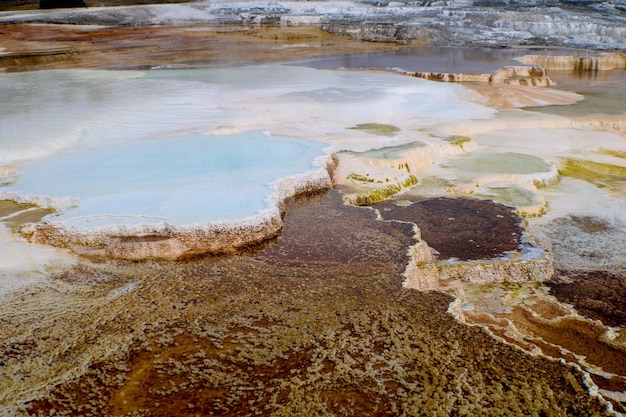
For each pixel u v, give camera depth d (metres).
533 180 8.02
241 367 3.74
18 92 11.28
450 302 4.49
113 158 7.10
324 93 11.48
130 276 4.83
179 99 10.59
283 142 7.80
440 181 7.86
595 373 4.49
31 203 5.91
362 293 4.59
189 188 6.10
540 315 5.30
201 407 3.43
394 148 8.47
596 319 5.28
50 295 4.54
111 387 3.60
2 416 3.37
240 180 6.35
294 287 4.68
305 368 3.73
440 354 3.87
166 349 3.92
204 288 4.65
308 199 6.52
